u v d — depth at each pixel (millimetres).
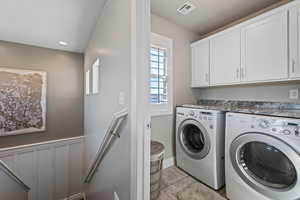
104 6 1697
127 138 1106
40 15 1822
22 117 2521
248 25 1840
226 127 1596
